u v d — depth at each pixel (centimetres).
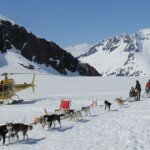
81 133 2070
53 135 2066
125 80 7781
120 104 3091
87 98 4197
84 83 6994
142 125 2150
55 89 5688
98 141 1850
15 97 4644
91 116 2667
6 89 4031
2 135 1886
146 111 2623
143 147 1681
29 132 2191
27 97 4606
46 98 4375
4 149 1797
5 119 2736
